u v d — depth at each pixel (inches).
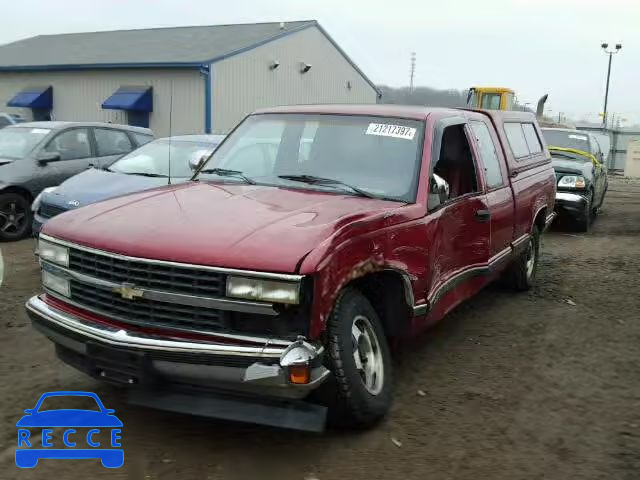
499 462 141.7
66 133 398.0
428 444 148.8
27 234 379.9
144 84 1070.4
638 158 1306.6
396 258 156.1
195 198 165.8
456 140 209.8
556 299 283.4
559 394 180.2
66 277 152.2
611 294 293.6
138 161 339.0
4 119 717.9
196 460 139.8
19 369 186.2
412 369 196.9
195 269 132.1
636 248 417.7
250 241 134.0
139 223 147.5
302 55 1210.6
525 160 273.7
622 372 198.2
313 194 172.2
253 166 196.4
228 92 1058.1
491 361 205.3
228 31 1241.4
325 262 131.0
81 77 1141.1
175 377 133.4
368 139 189.0
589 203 480.4
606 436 155.3
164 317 136.5
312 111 204.4
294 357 125.2
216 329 132.8
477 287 217.3
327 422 147.4
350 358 140.3
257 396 132.9
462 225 194.7
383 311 167.2
